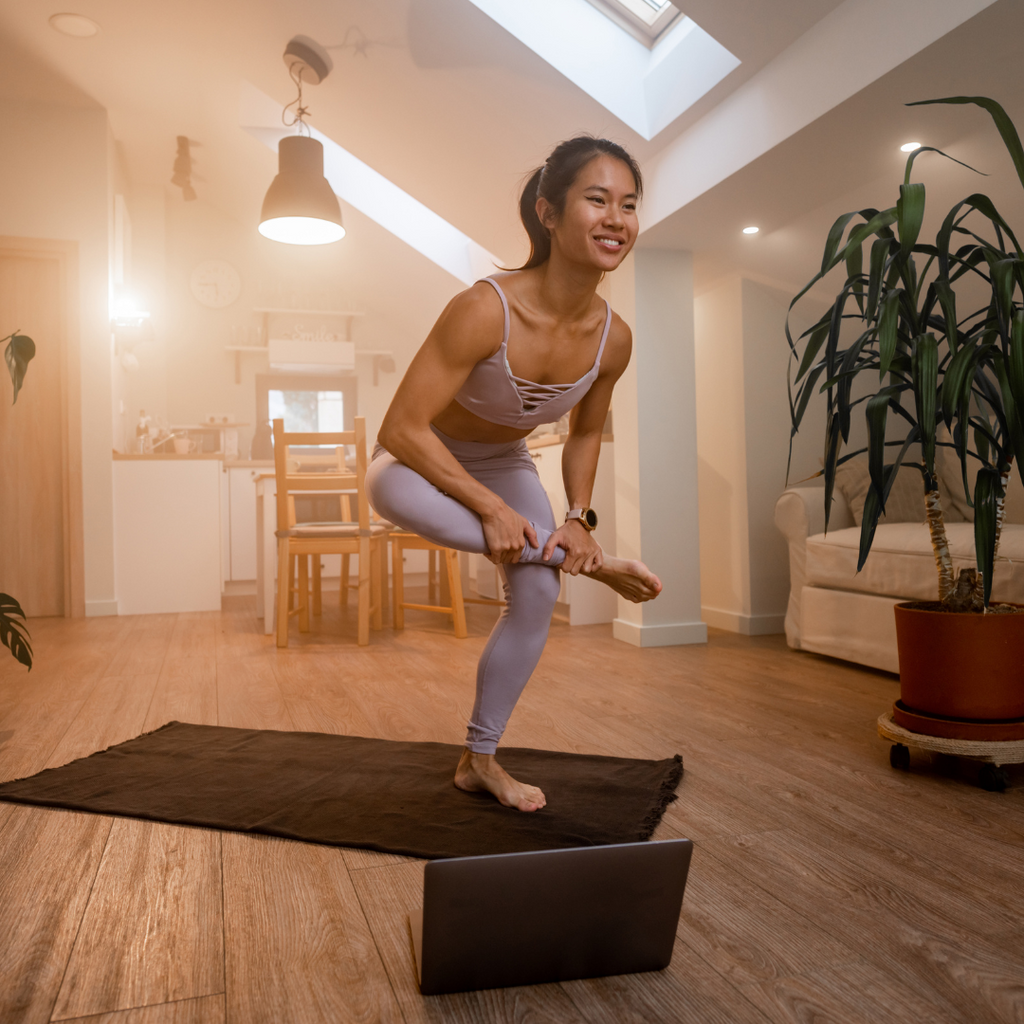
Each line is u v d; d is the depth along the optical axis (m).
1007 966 0.97
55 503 4.45
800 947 1.02
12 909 1.12
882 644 2.66
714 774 1.71
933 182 2.57
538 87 2.89
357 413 6.15
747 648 3.24
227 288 5.93
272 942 1.03
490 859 0.91
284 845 1.34
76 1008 0.89
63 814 1.49
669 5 2.66
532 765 1.75
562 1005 0.90
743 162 2.46
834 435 1.74
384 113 3.53
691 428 3.36
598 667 2.86
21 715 2.24
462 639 3.58
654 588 1.48
